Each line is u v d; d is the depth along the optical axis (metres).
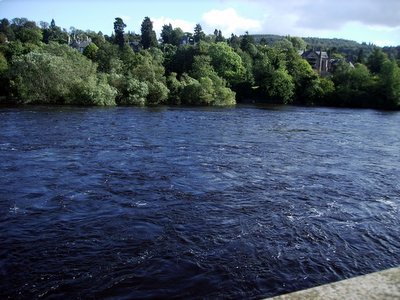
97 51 100.06
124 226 14.92
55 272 11.52
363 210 17.77
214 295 10.78
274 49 127.50
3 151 26.73
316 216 16.72
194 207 17.30
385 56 145.50
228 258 12.76
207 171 23.77
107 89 66.69
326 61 168.88
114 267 11.92
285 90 95.81
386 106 97.12
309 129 46.91
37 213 15.88
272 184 21.47
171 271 11.84
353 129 49.03
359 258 13.25
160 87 74.25
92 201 17.55
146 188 19.80
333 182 22.44
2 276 11.19
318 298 2.93
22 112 49.75
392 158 30.58
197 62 94.62
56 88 63.44
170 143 32.75
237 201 18.31
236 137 37.69
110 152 28.11
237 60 106.81
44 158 25.30
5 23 180.38
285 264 12.59
